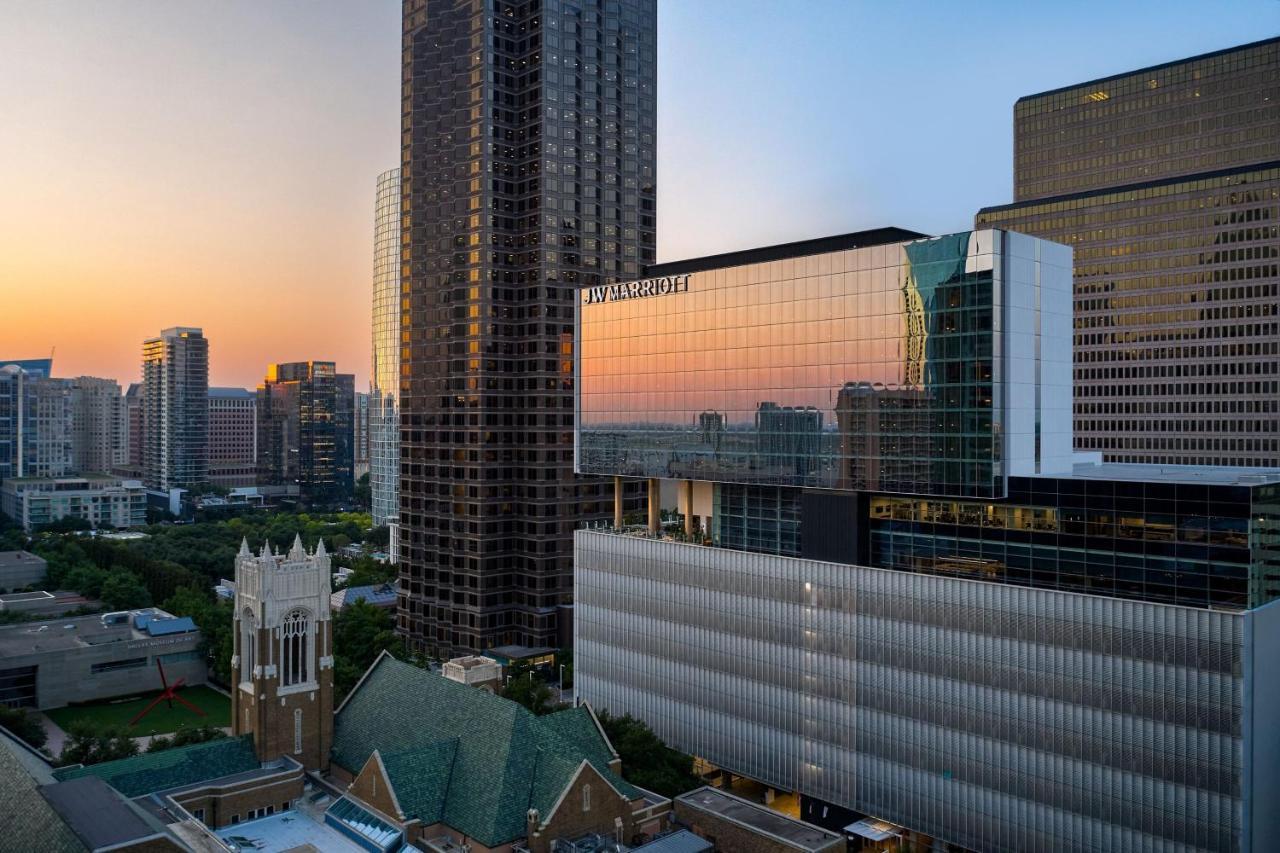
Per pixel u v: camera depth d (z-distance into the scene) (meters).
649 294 136.12
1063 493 93.19
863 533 109.81
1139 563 87.88
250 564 98.88
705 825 91.12
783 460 117.56
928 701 101.38
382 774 85.12
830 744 110.44
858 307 109.69
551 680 183.12
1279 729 85.06
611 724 112.88
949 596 99.56
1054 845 91.56
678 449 131.50
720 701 122.94
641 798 93.00
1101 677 88.44
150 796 88.75
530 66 199.12
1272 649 83.88
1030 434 102.25
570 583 196.25
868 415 108.44
